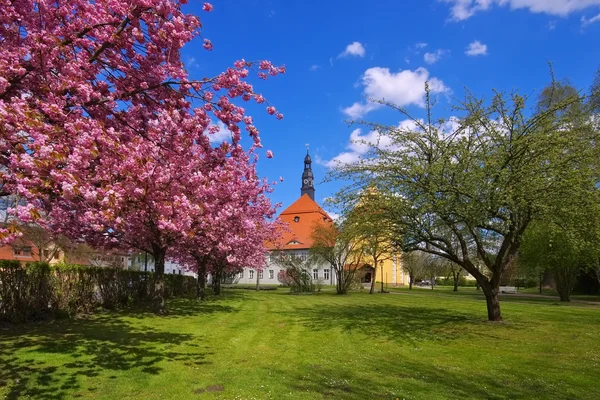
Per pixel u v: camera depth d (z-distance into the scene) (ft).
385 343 32.22
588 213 36.06
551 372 23.57
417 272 172.65
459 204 36.04
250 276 212.23
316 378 21.72
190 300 70.49
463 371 23.72
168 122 23.45
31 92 20.10
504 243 41.78
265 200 73.67
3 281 33.30
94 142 18.39
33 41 18.81
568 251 83.66
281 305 66.18
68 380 20.06
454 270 159.22
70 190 15.42
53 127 17.17
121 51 23.80
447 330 38.19
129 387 19.42
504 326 39.99
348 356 27.48
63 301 39.91
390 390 19.75
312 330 38.58
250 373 22.41
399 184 38.75
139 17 22.38
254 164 41.29
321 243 115.14
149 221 35.76
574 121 37.58
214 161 26.48
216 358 26.03
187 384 20.12
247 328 39.37
